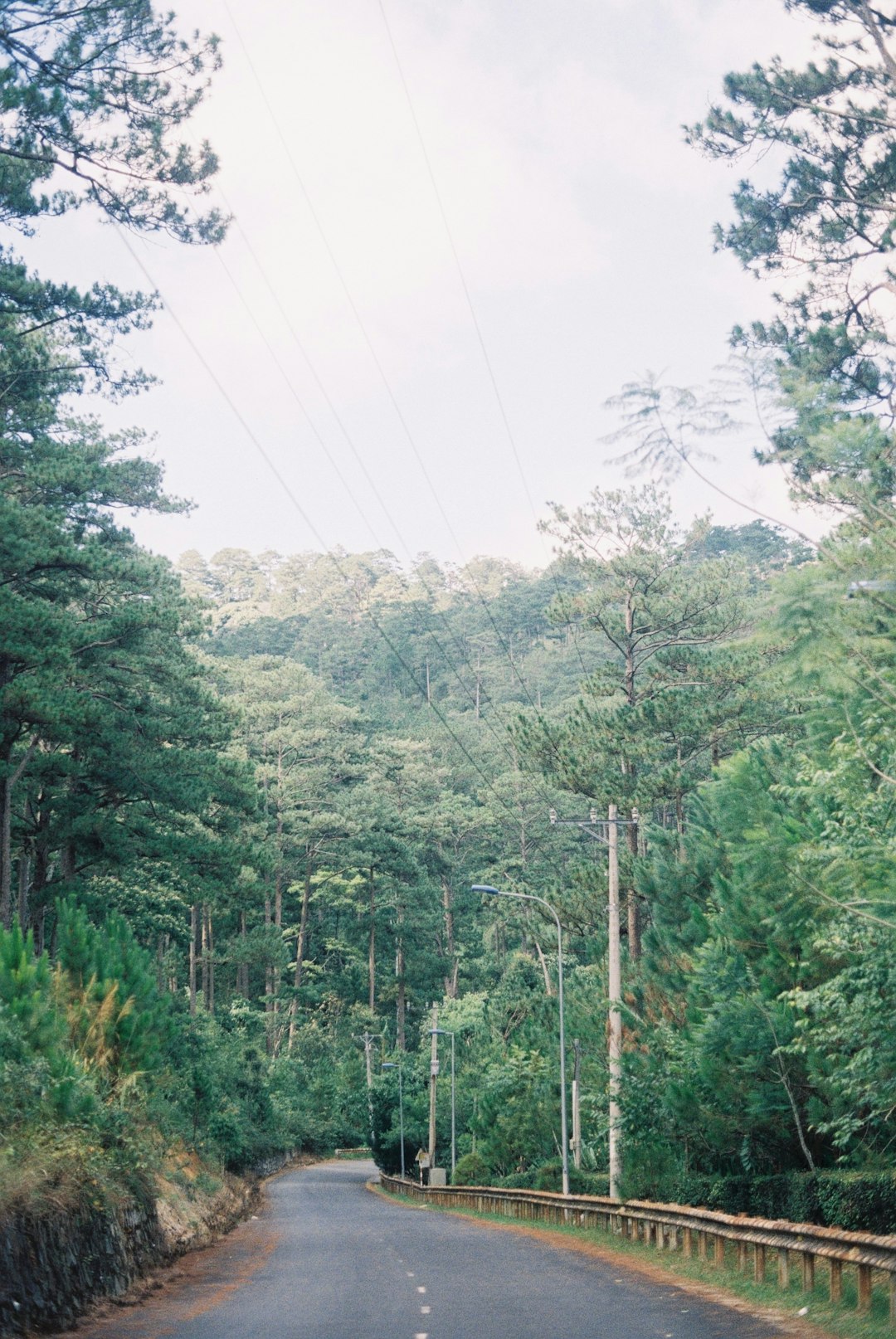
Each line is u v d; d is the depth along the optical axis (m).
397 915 115.81
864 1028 18.09
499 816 111.62
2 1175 14.46
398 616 178.38
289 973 117.06
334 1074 107.69
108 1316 15.72
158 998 29.45
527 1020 57.88
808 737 18.53
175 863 45.31
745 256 29.55
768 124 28.67
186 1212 28.69
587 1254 24.89
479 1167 56.31
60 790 46.47
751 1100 22.45
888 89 27.05
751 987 22.72
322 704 126.50
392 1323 14.50
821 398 13.49
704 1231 21.42
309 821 110.44
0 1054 18.03
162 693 48.97
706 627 54.41
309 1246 28.20
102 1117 20.42
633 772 52.38
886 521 13.75
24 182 29.52
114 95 21.45
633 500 56.00
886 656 13.38
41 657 33.66
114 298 35.22
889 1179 18.92
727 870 32.88
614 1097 27.75
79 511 42.38
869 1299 14.36
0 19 18.83
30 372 36.66
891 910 16.34
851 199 28.09
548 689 145.62
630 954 46.22
